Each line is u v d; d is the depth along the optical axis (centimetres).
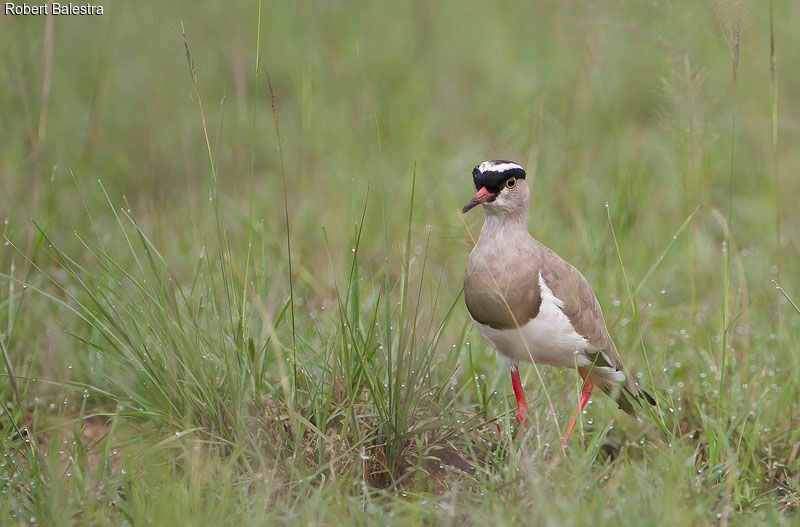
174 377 952
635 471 902
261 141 1777
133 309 1003
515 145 1706
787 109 1750
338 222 1467
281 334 1127
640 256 1370
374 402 960
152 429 973
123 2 1981
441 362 1112
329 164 1645
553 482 895
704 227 1448
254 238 1344
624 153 1616
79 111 1744
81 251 1316
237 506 864
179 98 1844
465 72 2047
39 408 1069
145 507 849
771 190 1548
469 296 1026
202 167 1694
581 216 1436
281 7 2061
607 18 1614
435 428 978
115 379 1059
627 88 1867
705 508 884
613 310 1217
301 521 850
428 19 2114
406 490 953
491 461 997
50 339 1107
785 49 1903
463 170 1672
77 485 893
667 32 1316
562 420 1038
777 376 1126
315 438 966
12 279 987
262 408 982
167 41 1955
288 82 1931
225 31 2022
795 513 923
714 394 1078
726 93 1709
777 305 1219
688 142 1307
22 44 1625
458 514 877
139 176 1598
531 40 2106
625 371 1051
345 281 1301
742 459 1012
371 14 2133
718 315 1254
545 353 1021
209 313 1077
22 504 882
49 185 1399
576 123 1748
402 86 1892
